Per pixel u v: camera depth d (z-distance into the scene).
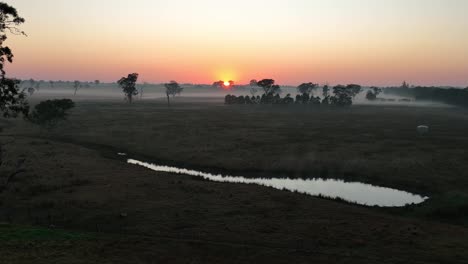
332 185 40.91
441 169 44.38
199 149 58.03
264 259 18.81
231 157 52.62
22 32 29.22
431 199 31.84
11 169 38.94
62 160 45.50
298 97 165.50
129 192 31.88
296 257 19.16
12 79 29.94
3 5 27.47
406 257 19.45
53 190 32.16
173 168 49.19
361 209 29.69
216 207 28.30
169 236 22.19
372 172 44.25
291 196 32.34
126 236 21.02
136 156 56.41
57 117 76.56
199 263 17.94
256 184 37.47
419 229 24.17
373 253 19.98
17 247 17.75
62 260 16.75
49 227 23.00
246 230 23.47
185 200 29.95
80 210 26.88
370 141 65.25
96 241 19.66
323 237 22.45
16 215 25.62
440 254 19.91
